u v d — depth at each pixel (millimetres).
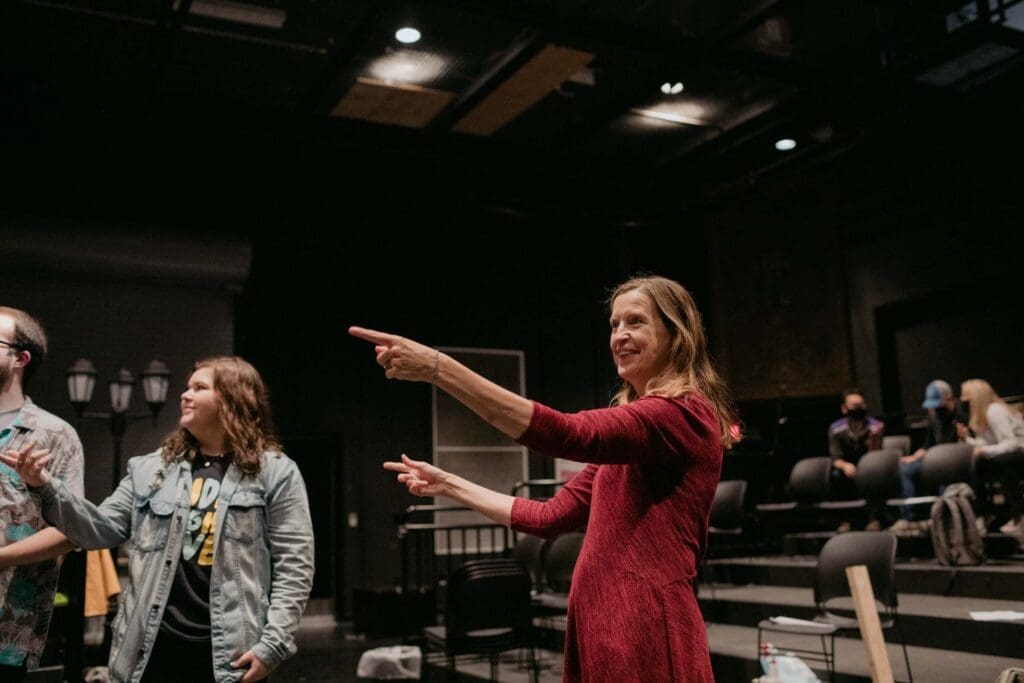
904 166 9172
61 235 8250
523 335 10984
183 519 2275
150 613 2170
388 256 10484
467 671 5504
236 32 7387
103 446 8508
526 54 7633
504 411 1396
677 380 1652
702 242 11000
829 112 8914
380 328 10281
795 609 5398
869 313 9438
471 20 7273
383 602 8586
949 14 7387
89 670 4828
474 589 4387
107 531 2277
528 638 4566
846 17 7375
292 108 8773
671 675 1457
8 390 2363
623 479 1607
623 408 1517
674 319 1702
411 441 10195
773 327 10055
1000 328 8766
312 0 6902
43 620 2297
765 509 7152
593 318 11273
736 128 9461
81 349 8547
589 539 1608
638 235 11180
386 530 9891
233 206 9734
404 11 7082
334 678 6297
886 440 7359
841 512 7266
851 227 9648
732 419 1730
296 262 10016
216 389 2420
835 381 9539
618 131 9641
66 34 7316
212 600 2201
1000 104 8297
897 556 6430
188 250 8750
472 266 10898
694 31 7543
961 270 8578
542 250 11320
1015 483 5562
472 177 10266
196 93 8414
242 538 2279
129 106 8281
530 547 5992
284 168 9633
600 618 1514
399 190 10281
